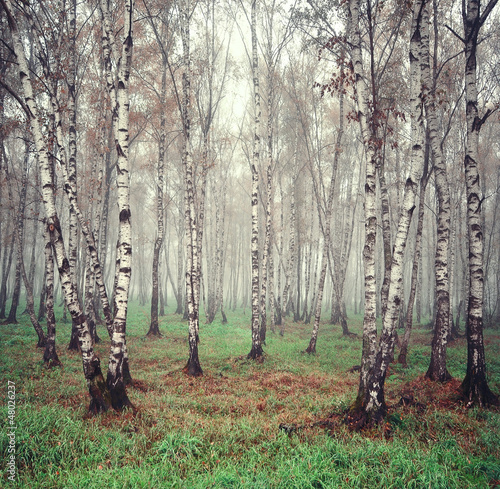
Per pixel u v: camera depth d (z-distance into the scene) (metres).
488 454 6.14
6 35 15.62
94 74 17.66
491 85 17.19
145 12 14.80
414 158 7.46
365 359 7.68
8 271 23.08
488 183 25.77
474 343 8.97
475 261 9.23
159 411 7.83
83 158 25.59
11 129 12.85
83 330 7.44
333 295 28.12
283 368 12.58
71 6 12.06
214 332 21.20
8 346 13.97
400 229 7.37
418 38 7.86
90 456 5.67
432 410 8.03
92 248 11.21
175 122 22.16
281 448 6.27
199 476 5.29
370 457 5.86
